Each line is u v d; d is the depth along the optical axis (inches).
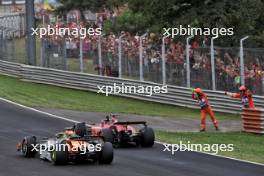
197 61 3137.3
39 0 6515.8
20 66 3934.5
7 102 3097.9
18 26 5290.4
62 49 3794.3
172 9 4008.4
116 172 1568.7
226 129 2566.4
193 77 3159.5
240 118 2869.1
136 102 3312.0
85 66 3668.8
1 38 4345.5
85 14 5664.4
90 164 1685.5
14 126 2449.6
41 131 2341.3
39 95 3371.1
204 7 3818.9
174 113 2999.5
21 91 3479.3
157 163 1724.9
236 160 1829.5
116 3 5059.1
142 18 4303.6
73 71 3732.8
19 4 7303.2
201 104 2503.7
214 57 3061.0
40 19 5693.9
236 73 2950.3
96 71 3614.7
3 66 4148.6
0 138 2172.7
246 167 1708.9
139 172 1576.0
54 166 1653.5
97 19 4904.0
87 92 3567.9
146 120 2746.1
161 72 3312.0
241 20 3745.1
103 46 3577.8
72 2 5526.6
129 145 2053.4
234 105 2947.8
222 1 3779.5
